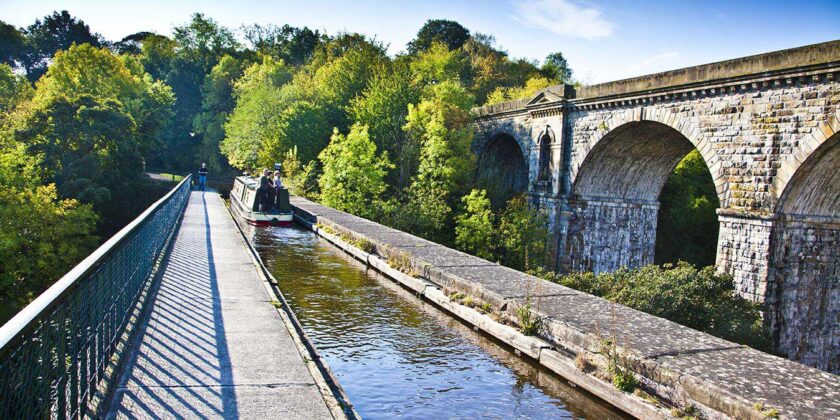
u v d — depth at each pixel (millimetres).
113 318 5441
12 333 2773
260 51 87938
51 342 3477
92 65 55312
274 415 4328
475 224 33781
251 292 8484
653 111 25531
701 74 22516
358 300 9195
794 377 4957
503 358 6648
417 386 5754
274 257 13156
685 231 46125
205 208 25219
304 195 38188
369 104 43156
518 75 70188
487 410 5250
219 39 88875
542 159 33906
